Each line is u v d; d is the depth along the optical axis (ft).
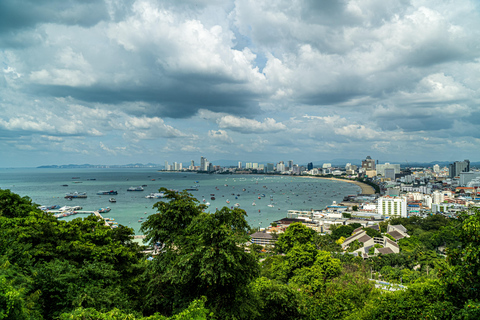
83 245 144.56
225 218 106.52
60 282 101.76
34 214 196.65
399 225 638.94
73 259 137.90
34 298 88.43
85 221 192.44
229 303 102.63
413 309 111.96
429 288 113.39
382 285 238.48
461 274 80.33
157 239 122.11
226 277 94.63
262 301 125.90
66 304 99.09
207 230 101.91
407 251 430.61
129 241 208.95
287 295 137.69
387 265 376.07
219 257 98.12
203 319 80.94
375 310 122.42
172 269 106.32
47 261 129.59
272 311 133.49
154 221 121.29
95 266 123.03
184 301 103.81
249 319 106.93
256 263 112.78
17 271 100.63
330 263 243.40
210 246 100.12
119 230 194.70
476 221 78.02
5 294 70.64
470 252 77.87
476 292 79.25
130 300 129.90
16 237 134.41
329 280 228.63
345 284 175.94
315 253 270.67
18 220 162.40
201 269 94.73
